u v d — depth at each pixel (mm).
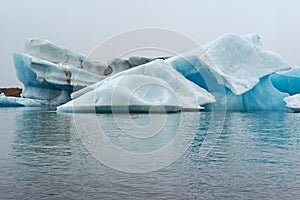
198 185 4688
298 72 26438
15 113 19469
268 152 7062
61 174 5223
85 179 4965
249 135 9664
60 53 36812
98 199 4129
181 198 4172
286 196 4238
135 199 4137
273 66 23719
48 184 4707
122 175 5188
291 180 4922
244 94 22250
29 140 8578
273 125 12570
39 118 15438
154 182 4836
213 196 4246
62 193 4336
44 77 33156
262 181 4883
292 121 14203
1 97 30250
